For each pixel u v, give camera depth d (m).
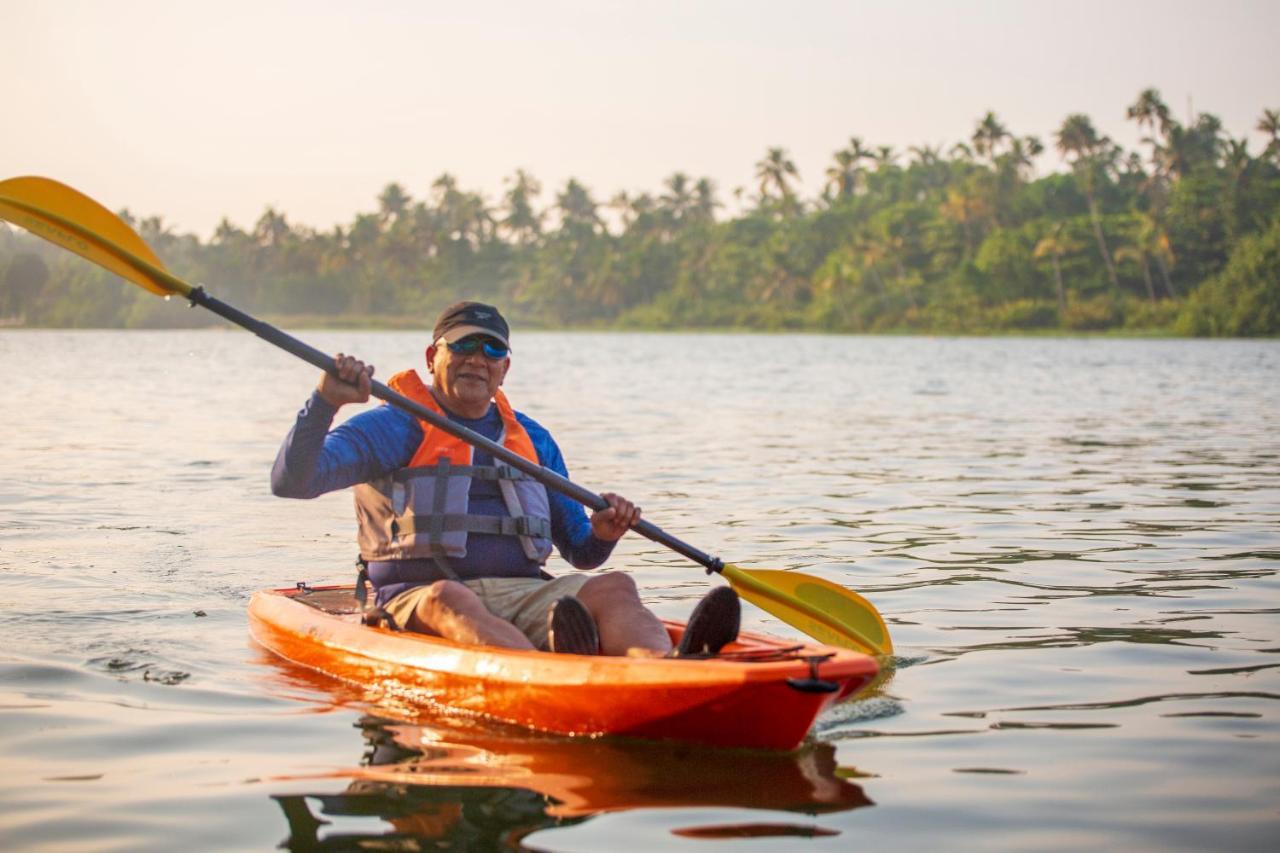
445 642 4.38
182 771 3.67
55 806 3.40
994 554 7.15
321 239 122.31
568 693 3.97
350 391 4.40
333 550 7.32
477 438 4.65
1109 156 95.75
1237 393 23.56
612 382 27.70
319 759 3.78
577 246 110.38
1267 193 81.81
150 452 12.43
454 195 127.94
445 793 3.51
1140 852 3.12
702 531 7.94
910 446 13.41
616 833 3.22
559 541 5.11
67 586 6.20
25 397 20.97
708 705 3.78
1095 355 47.06
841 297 89.38
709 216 115.50
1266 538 7.61
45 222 4.86
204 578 6.46
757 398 21.88
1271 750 3.86
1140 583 6.34
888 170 103.06
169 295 4.79
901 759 3.81
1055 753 3.85
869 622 5.05
